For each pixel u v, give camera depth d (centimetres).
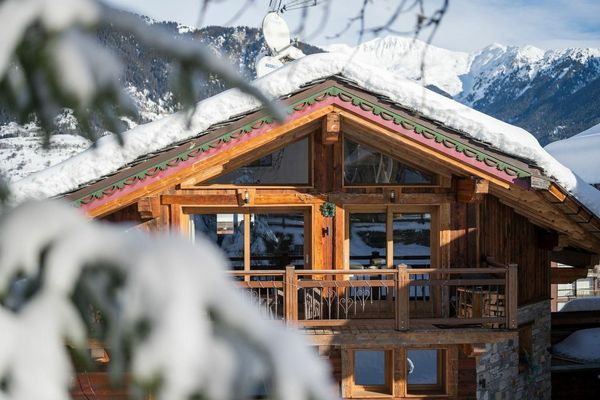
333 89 1007
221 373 139
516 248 1272
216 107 1020
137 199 1025
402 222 1166
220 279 150
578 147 2820
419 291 1183
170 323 138
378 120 1027
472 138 1059
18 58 135
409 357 1184
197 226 1134
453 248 1155
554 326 1758
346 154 1131
